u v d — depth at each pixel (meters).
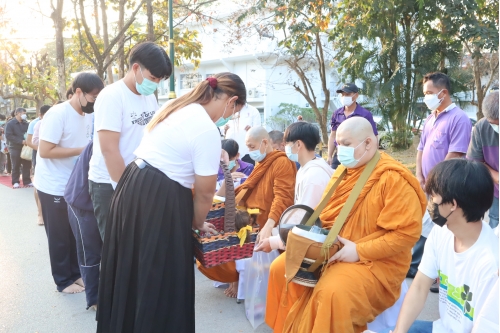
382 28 12.62
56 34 10.38
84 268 3.80
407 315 2.30
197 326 3.60
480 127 3.78
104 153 3.24
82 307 4.00
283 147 4.52
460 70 14.51
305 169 3.40
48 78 18.70
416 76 13.22
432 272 2.29
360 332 2.66
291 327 2.76
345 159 2.79
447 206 2.02
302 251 2.60
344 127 2.81
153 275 2.41
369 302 2.63
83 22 10.17
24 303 4.08
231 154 4.54
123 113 3.29
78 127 4.11
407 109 13.57
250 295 3.66
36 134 7.66
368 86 13.52
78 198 3.66
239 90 2.68
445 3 12.20
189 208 2.54
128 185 2.50
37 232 6.57
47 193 4.14
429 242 2.30
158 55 3.16
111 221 2.57
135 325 2.42
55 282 4.32
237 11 15.96
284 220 2.91
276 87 24.42
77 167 3.72
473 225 2.05
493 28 12.62
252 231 2.77
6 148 13.27
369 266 2.65
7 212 7.98
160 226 2.42
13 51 17.92
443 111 4.35
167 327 2.46
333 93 25.16
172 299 2.47
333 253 2.62
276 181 3.80
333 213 2.88
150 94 3.30
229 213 2.73
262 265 3.59
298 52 13.84
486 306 1.83
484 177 1.97
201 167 2.47
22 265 5.10
